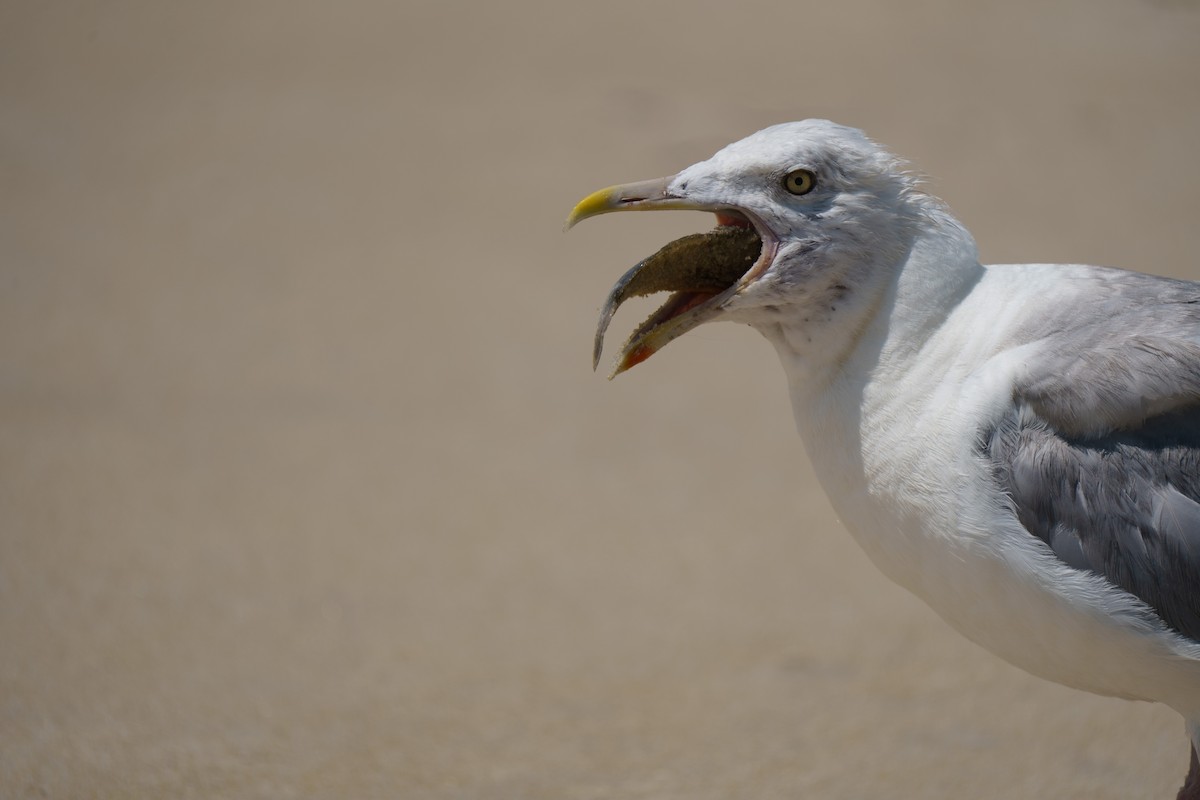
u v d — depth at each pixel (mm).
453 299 18766
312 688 9430
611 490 13141
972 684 9648
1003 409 5992
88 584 10891
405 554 11695
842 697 9461
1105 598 5785
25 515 12109
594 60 32531
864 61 32875
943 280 6184
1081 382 5934
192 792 7969
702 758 8586
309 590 10984
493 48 33781
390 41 34281
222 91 30109
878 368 6168
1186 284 6238
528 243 21328
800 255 6191
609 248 21188
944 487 5984
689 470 13656
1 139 26156
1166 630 5789
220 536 11891
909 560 6211
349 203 23172
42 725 8711
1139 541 5863
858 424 6191
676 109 28531
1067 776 8312
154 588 10875
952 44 34562
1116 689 6156
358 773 8273
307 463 13539
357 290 19078
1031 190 24016
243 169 24906
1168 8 38000
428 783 8211
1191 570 5828
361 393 15461
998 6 38219
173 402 15039
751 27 35750
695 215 23000
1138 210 22906
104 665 9617
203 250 20750
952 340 6125
